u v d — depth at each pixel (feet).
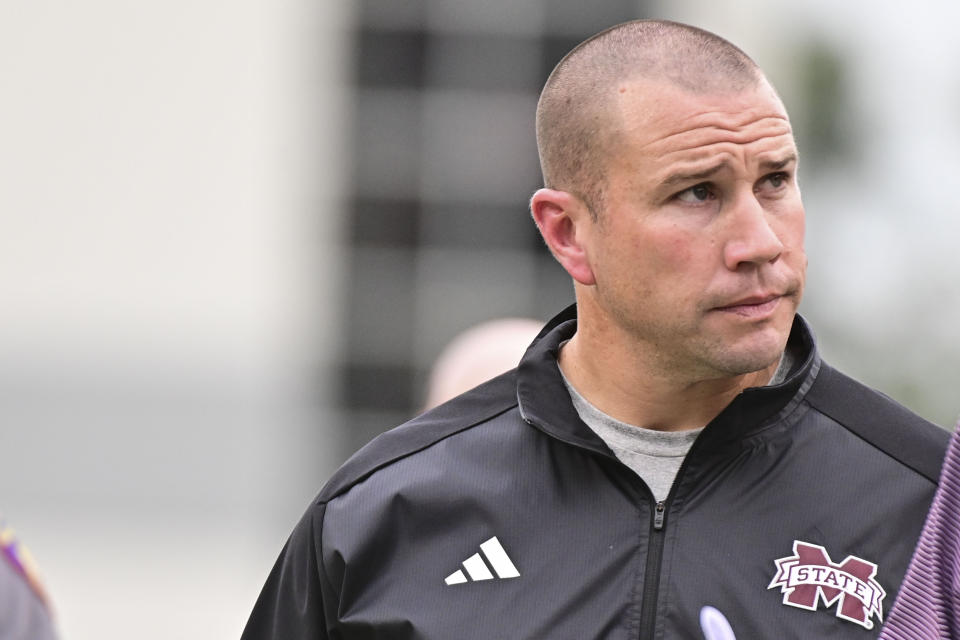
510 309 84.94
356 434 85.30
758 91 24.71
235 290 85.35
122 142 85.25
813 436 25.64
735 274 24.20
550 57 84.33
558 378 26.32
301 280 85.56
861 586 24.47
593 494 25.86
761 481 25.32
